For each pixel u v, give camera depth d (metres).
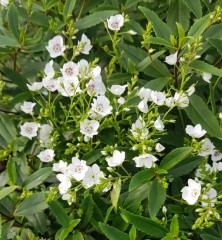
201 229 0.20
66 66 0.22
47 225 0.24
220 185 0.22
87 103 0.22
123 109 0.21
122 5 0.26
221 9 0.22
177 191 0.22
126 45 0.24
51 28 0.25
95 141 0.23
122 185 0.22
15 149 0.24
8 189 0.20
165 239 0.20
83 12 0.27
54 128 0.23
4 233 0.21
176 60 0.22
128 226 0.22
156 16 0.22
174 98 0.21
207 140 0.22
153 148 0.23
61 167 0.21
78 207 0.22
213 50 0.25
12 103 0.24
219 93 0.25
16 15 0.24
